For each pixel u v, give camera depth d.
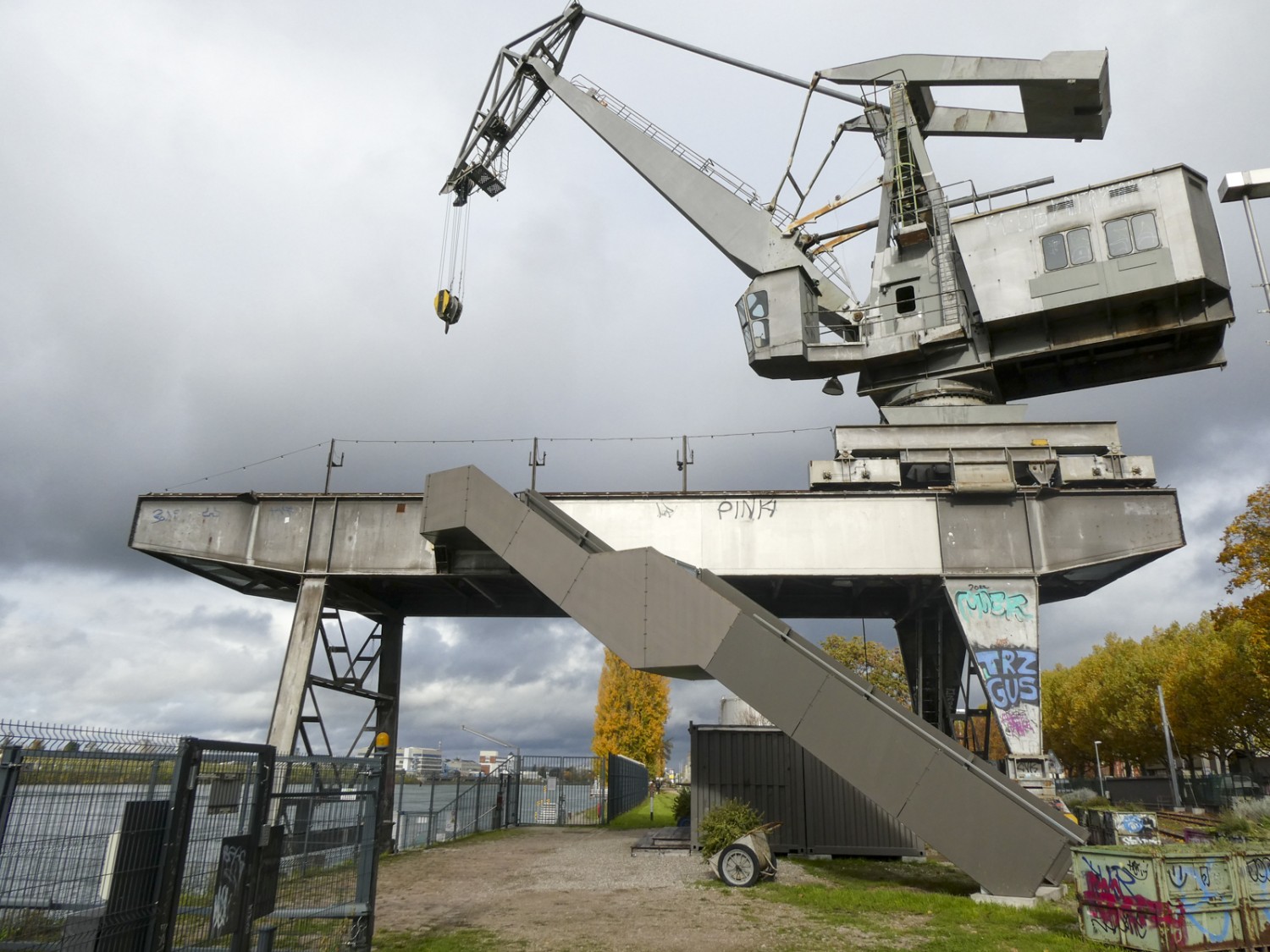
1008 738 20.73
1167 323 22.34
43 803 6.10
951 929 12.62
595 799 37.53
